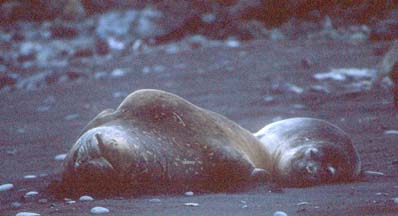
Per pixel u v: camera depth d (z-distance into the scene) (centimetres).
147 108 3095
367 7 9394
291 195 2856
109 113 3127
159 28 9844
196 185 3036
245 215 2483
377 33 8575
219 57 7750
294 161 3134
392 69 5044
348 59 7081
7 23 12362
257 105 5381
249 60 7400
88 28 11244
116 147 2900
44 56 9569
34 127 5262
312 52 7594
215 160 3047
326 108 5103
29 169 3734
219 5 9912
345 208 2538
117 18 11069
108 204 2750
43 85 7881
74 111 5878
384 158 3547
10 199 3030
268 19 9656
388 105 5059
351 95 5522
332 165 3105
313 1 9656
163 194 2925
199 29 9619
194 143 3048
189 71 7188
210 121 3159
